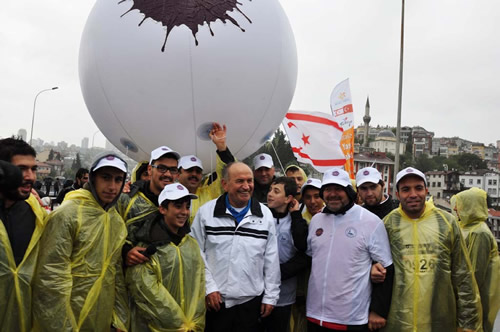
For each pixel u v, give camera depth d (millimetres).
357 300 2965
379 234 3047
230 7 3287
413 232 3008
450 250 2967
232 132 3559
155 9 3215
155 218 2877
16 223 2432
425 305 2893
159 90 3242
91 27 3586
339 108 7246
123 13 3312
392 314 2945
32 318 2459
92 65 3508
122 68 3281
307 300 3186
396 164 16031
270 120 3820
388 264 2994
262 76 3434
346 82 7184
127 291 2811
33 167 2469
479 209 3689
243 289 2963
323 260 3098
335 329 2975
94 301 2555
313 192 3781
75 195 2639
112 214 2715
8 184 2113
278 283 3121
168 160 3020
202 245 3090
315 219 3293
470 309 2920
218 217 3064
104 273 2609
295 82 4078
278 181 3482
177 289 2750
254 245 3012
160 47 3172
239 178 3023
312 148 5910
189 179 3457
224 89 3285
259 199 4203
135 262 2729
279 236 3473
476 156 108812
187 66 3186
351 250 3018
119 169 2627
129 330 2789
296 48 4055
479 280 3607
